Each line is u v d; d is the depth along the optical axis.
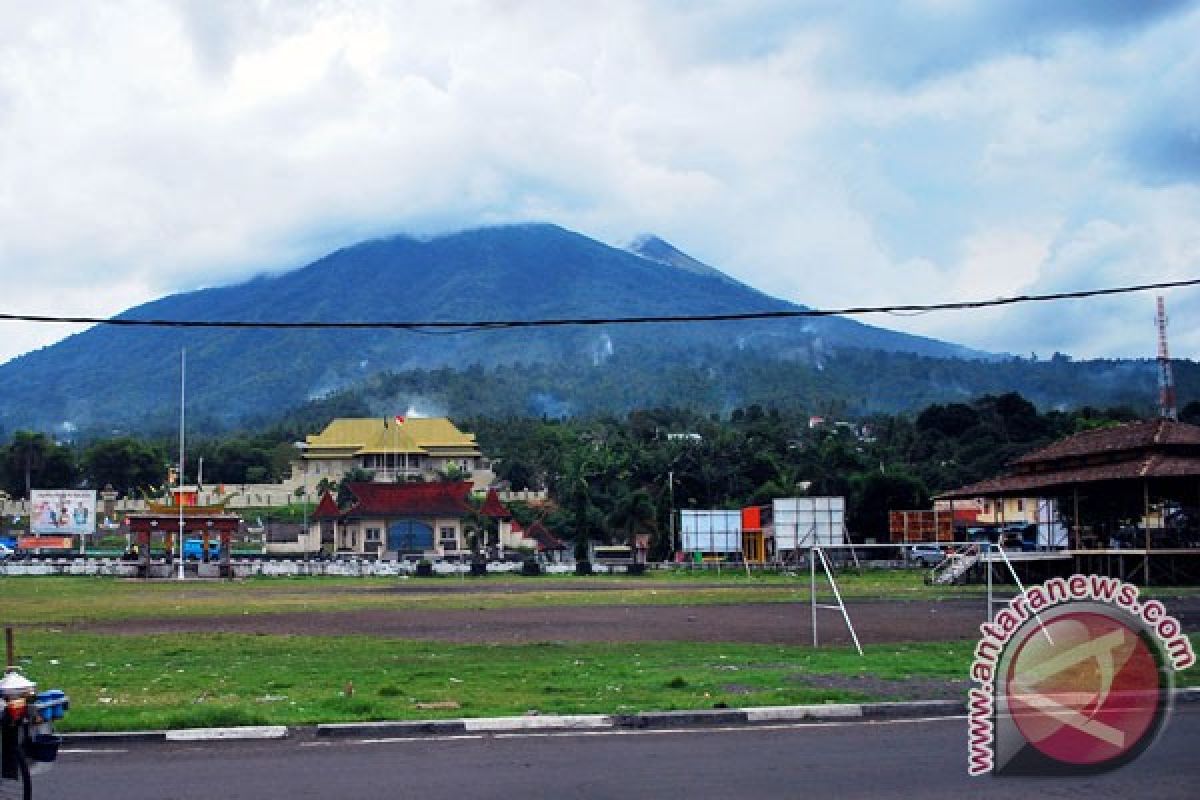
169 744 15.59
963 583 71.62
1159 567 65.69
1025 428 182.00
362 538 136.12
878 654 26.28
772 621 39.97
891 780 12.91
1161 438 66.69
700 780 12.96
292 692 20.34
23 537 134.38
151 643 32.31
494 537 136.12
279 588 75.19
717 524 98.19
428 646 30.44
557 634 34.81
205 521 98.81
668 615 43.72
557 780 13.03
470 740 15.70
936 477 147.75
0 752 11.62
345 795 12.36
